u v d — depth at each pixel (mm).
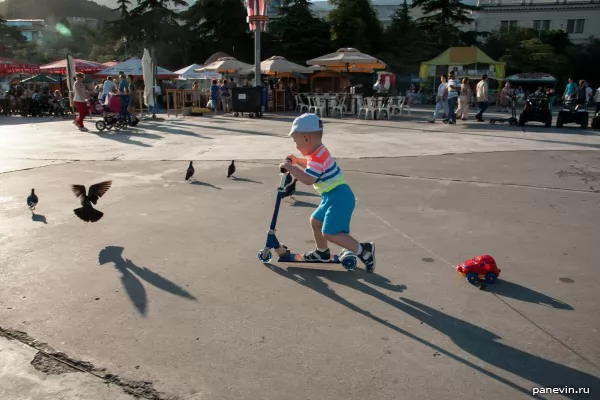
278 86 25859
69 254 4719
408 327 3449
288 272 4402
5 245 4926
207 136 13469
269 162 9594
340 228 4148
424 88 42531
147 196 6961
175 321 3484
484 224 5871
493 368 2969
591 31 61969
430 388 2777
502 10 64312
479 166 9391
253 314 3613
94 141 12398
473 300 3873
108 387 2758
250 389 2750
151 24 44969
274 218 4496
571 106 16750
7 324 3385
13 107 22422
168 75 27328
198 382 2807
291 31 43219
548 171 8984
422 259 4742
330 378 2857
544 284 4180
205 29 45875
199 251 4871
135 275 4262
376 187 7699
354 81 39094
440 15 50156
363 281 4227
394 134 14234
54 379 2818
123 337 3260
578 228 5754
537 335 3346
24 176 8148
